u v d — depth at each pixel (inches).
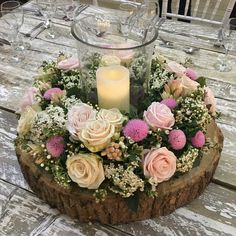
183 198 29.3
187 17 62.7
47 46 53.4
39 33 56.4
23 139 30.4
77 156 26.1
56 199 28.9
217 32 54.4
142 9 46.4
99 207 27.6
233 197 31.0
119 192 26.5
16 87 45.2
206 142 30.5
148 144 27.8
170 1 67.6
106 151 26.0
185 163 28.0
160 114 27.7
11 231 28.6
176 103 31.0
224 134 37.1
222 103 41.5
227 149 35.3
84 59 30.1
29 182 31.3
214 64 47.9
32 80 46.4
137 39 31.4
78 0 63.3
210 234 28.2
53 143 27.4
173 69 34.3
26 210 30.2
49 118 28.0
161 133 27.7
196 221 29.1
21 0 82.9
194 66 47.5
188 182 28.3
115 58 29.5
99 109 29.8
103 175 25.9
